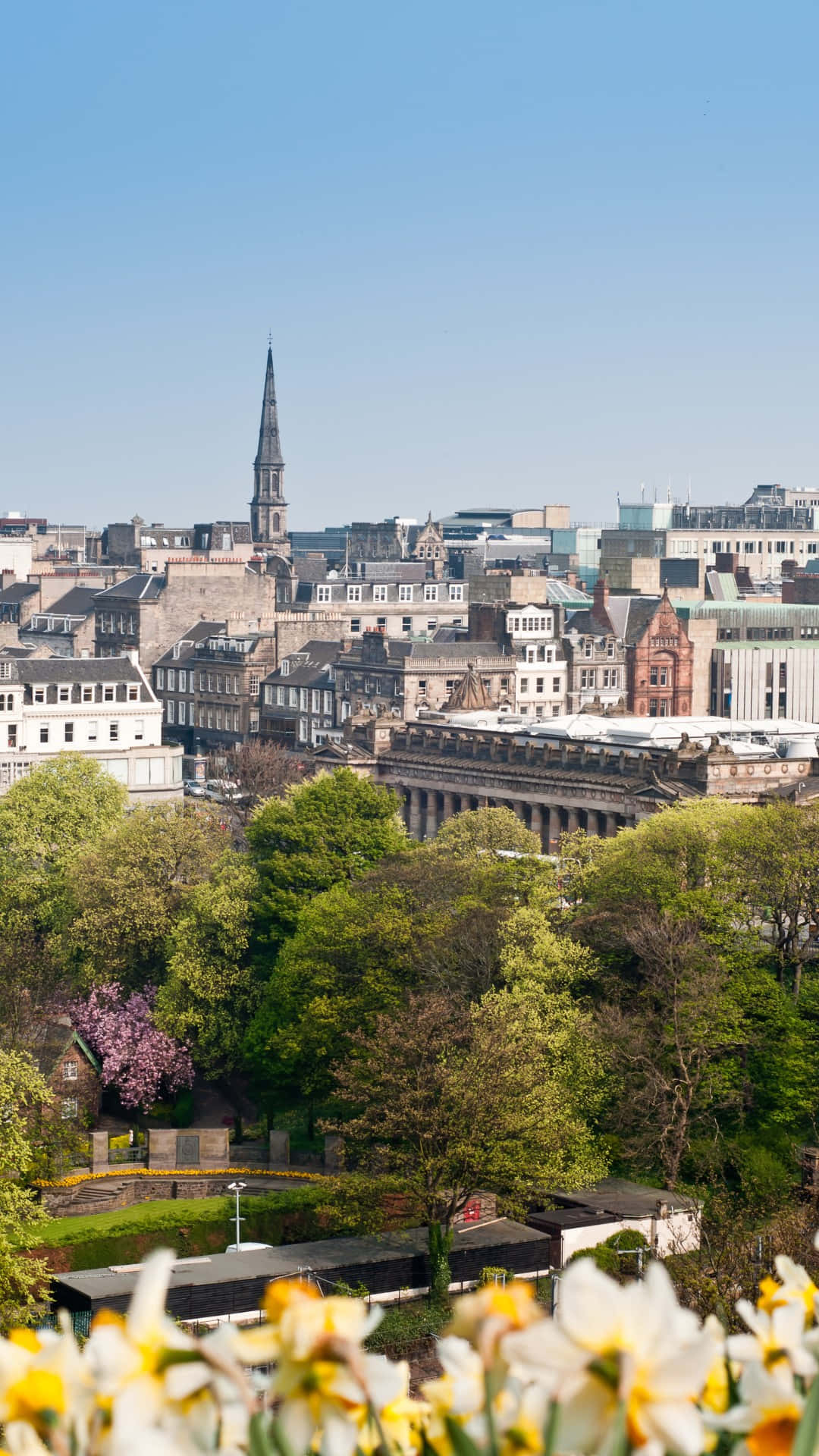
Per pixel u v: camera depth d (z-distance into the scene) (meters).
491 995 117.75
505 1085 102.25
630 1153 107.50
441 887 139.62
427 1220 102.38
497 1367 10.41
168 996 136.25
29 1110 119.62
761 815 133.12
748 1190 104.81
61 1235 110.31
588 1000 119.75
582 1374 9.62
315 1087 124.38
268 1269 96.25
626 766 190.75
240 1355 10.48
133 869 146.75
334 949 130.00
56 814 167.50
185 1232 111.81
